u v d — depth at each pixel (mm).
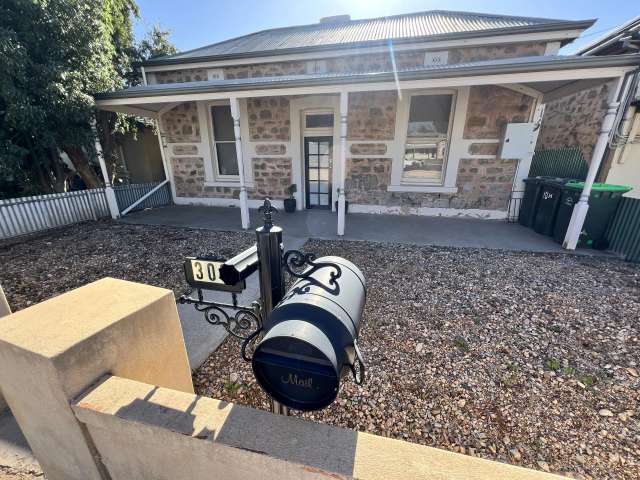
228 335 2709
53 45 5883
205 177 8477
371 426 1821
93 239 5715
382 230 6133
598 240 4938
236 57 7875
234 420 973
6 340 1083
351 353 1016
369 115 6898
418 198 7227
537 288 3646
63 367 1023
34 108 5648
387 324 2914
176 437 950
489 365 2355
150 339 1438
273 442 897
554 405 1978
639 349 2535
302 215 7461
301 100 7156
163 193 8797
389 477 795
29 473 1518
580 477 1519
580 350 2531
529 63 4188
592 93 6199
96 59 6668
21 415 1248
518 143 6129
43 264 4504
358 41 7176
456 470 808
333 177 7703
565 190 5160
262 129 7688
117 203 7695
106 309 1322
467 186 6848
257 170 8062
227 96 5539
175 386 1668
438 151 6898
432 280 3885
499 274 4055
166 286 3781
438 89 6328
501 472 803
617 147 5754
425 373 2270
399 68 7129
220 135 8133
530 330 2814
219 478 986
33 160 7113
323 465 832
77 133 6738
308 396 962
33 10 5465
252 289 3715
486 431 1787
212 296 3539
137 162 11000
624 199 4633
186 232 6133
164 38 12070
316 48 7262
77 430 1108
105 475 1230
